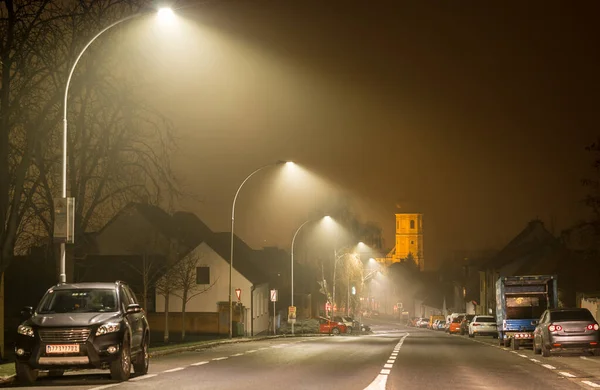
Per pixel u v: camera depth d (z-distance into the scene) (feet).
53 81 130.62
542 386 82.89
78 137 138.21
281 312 437.17
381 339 254.47
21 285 264.93
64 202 114.52
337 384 83.35
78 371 102.06
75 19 133.59
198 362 119.75
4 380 83.35
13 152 125.80
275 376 93.40
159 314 330.54
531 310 191.01
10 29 121.70
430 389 78.59
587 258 226.38
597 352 142.20
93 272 320.09
